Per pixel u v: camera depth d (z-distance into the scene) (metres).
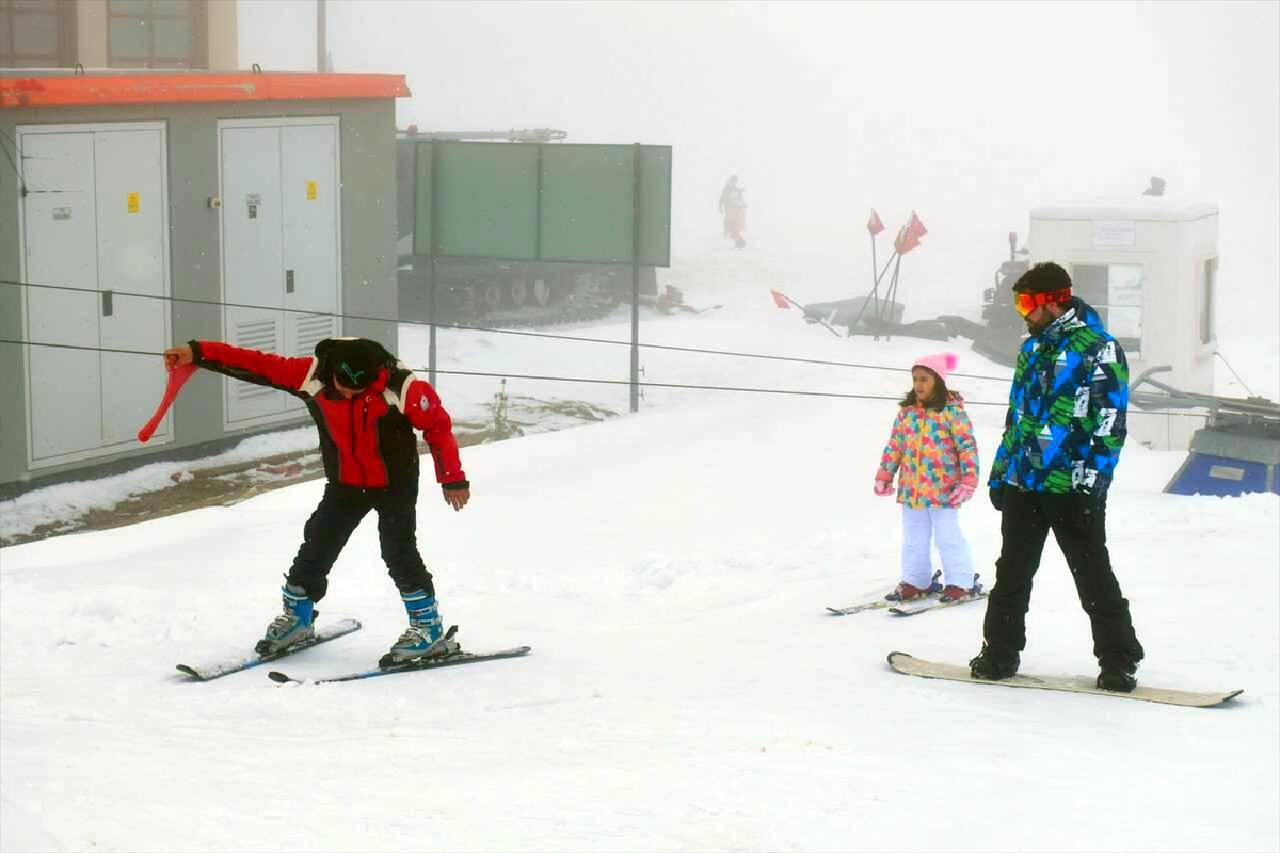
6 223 28.53
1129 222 39.50
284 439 34.56
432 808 7.90
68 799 8.00
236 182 33.25
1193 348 39.81
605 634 14.32
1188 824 7.71
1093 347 11.16
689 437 32.03
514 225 42.50
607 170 41.88
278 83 33.53
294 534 21.22
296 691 11.60
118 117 30.48
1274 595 14.81
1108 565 11.33
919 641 13.52
